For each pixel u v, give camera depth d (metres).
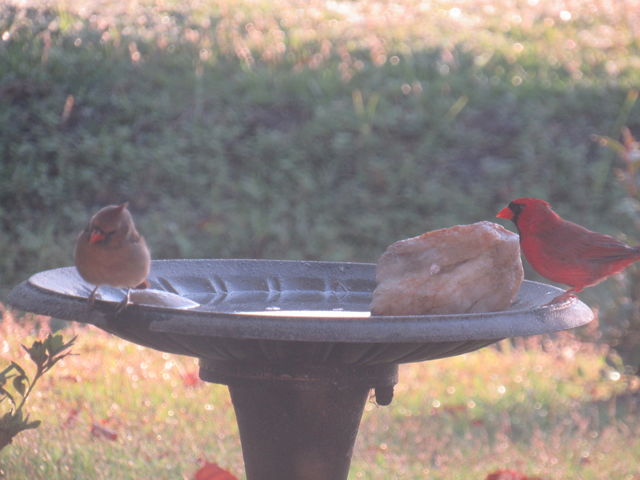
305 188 14.62
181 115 15.57
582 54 19.34
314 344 4.80
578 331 10.59
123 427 8.20
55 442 7.46
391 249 5.27
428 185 14.88
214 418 8.67
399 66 17.66
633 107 16.81
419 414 9.21
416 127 15.80
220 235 13.87
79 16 18.33
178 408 8.87
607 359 10.28
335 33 19.25
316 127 15.51
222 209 14.25
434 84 17.00
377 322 4.34
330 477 5.68
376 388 5.56
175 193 14.52
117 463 7.29
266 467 5.67
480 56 18.52
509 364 10.88
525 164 15.42
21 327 10.32
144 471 7.23
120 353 10.26
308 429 5.52
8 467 6.78
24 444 7.19
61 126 15.11
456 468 7.83
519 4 23.03
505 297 5.16
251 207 14.34
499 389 10.04
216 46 17.75
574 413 9.37
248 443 5.70
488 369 10.72
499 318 4.56
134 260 4.93
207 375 5.55
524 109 16.45
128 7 19.25
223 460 7.61
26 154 14.62
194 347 4.92
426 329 4.36
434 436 8.56
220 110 15.73
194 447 7.87
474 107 16.45
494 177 15.17
